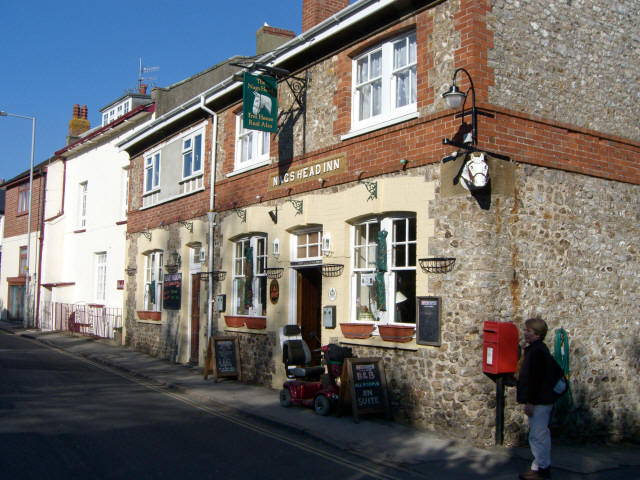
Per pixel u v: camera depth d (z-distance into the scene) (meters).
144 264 19.20
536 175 9.26
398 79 10.34
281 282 12.32
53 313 27.67
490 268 8.62
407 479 6.81
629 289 10.20
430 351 8.92
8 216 35.06
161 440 8.02
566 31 9.95
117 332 20.73
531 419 6.79
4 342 21.80
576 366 9.39
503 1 9.21
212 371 14.00
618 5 10.72
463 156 8.70
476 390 8.41
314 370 10.33
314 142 11.83
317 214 11.39
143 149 19.55
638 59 10.91
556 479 7.02
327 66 11.67
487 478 6.87
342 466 7.18
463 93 8.34
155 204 18.23
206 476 6.54
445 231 8.91
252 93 12.33
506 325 8.33
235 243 14.45
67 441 7.71
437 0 9.35
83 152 26.03
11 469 6.46
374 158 10.28
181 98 20.34
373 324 10.00
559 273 9.33
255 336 13.07
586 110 10.04
